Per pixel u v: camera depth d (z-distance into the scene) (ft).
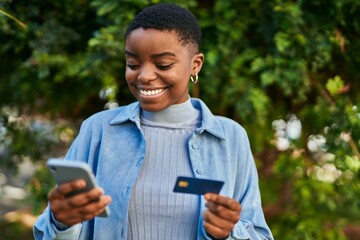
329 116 10.77
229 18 10.14
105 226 5.45
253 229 5.69
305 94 11.48
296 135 11.94
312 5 10.02
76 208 4.66
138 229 5.43
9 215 17.08
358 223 13.51
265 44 10.49
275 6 9.86
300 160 11.74
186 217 5.41
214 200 4.83
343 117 10.50
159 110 5.54
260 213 5.88
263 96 10.10
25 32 10.38
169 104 5.55
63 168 4.48
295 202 12.32
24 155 12.44
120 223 5.39
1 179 13.38
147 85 5.34
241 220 5.74
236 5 10.13
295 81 10.03
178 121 5.81
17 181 15.14
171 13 5.39
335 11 9.95
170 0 9.93
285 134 12.05
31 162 12.72
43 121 12.76
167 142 5.71
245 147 6.01
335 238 12.28
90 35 10.93
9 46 10.48
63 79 10.94
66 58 10.32
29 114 12.46
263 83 9.77
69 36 10.55
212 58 9.87
